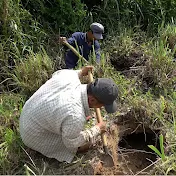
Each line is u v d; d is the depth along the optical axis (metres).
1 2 4.55
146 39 5.48
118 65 5.18
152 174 3.45
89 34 4.71
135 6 5.77
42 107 3.22
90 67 3.93
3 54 4.62
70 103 3.11
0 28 4.78
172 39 5.28
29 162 3.58
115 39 5.33
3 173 3.47
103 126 3.48
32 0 5.27
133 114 4.10
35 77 4.46
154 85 4.62
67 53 4.86
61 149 3.55
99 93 3.10
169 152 3.59
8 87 4.57
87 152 3.69
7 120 3.98
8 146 3.63
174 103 4.18
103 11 5.71
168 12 5.84
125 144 4.13
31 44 4.93
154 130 3.99
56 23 5.31
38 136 3.40
